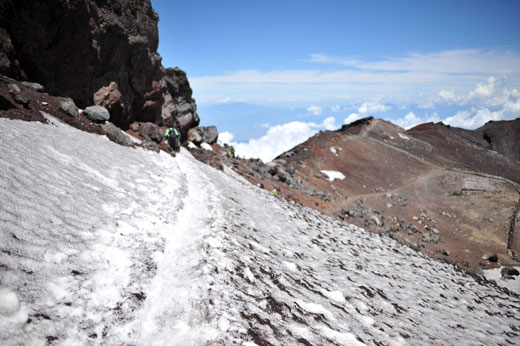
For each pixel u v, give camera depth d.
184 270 7.07
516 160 121.88
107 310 5.11
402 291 12.14
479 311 13.61
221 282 6.48
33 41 17.81
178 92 36.28
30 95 15.70
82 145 13.69
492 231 41.69
